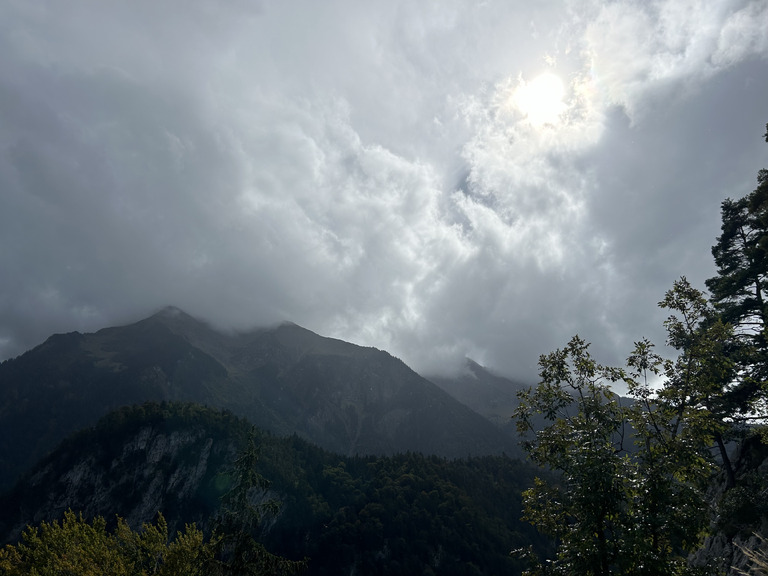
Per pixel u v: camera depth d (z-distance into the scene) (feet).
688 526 36.50
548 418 46.11
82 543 88.99
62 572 85.40
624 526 37.29
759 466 101.81
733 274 111.24
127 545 94.02
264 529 497.05
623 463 40.70
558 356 47.24
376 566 462.60
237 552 74.59
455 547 480.64
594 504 37.47
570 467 39.73
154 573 85.30
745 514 82.94
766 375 82.89
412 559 460.55
